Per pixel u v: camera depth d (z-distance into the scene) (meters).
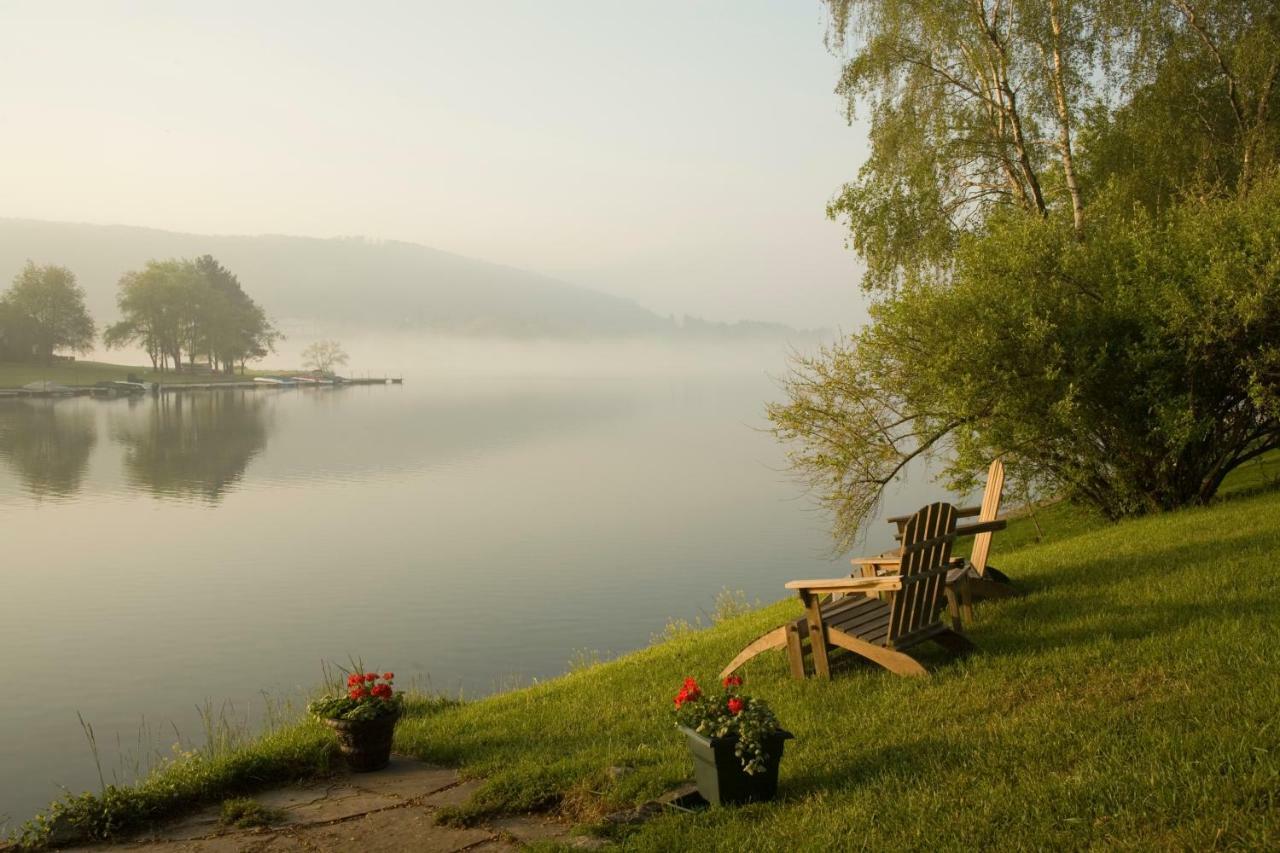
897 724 6.23
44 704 18.50
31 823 5.91
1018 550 15.34
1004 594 9.51
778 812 5.05
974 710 6.23
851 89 22.52
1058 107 20.78
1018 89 21.09
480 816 5.62
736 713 5.23
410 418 110.25
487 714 8.46
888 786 5.18
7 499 49.69
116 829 5.80
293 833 5.57
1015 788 4.89
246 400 137.38
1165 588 8.60
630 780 5.79
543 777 6.09
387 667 20.42
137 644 22.84
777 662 8.52
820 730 6.38
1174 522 12.88
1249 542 10.20
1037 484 16.27
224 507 47.31
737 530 37.88
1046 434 14.33
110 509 46.66
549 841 5.04
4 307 141.00
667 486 53.09
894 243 22.88
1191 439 14.22
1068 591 9.26
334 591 28.52
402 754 7.33
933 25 20.30
